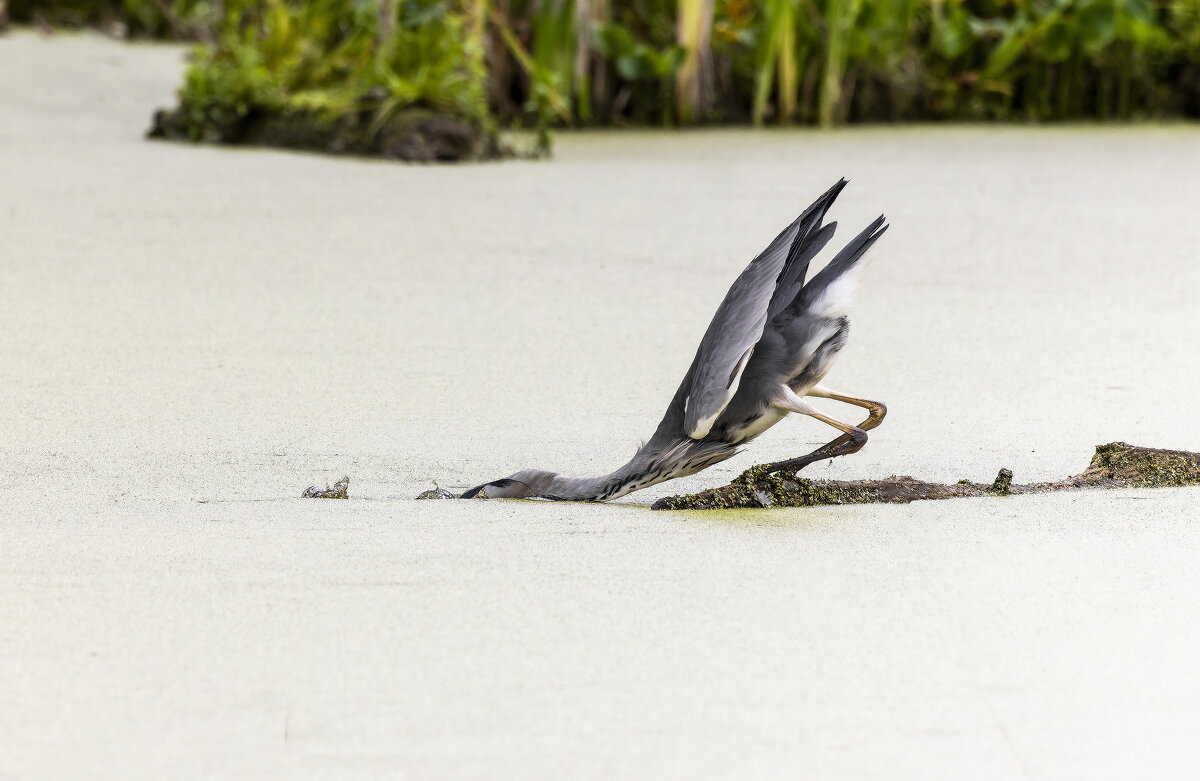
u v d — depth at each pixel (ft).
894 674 20.51
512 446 31.32
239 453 30.60
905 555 25.02
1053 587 23.62
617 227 55.47
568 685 20.06
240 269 47.70
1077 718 19.38
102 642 21.26
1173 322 42.11
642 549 25.18
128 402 33.94
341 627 21.80
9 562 24.29
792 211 59.06
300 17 78.07
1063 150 77.05
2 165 66.39
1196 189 65.00
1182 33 91.50
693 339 40.16
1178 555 25.05
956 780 17.92
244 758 18.16
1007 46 86.94
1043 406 34.32
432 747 18.43
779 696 19.85
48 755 18.19
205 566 24.16
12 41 121.90
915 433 32.42
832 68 85.15
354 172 67.00
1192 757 18.47
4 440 31.09
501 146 72.74
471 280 46.75
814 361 26.53
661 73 82.69
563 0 81.30
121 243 51.13
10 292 43.96
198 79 75.15
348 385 35.53
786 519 27.02
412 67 72.79
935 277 47.85
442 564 24.32
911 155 74.64
